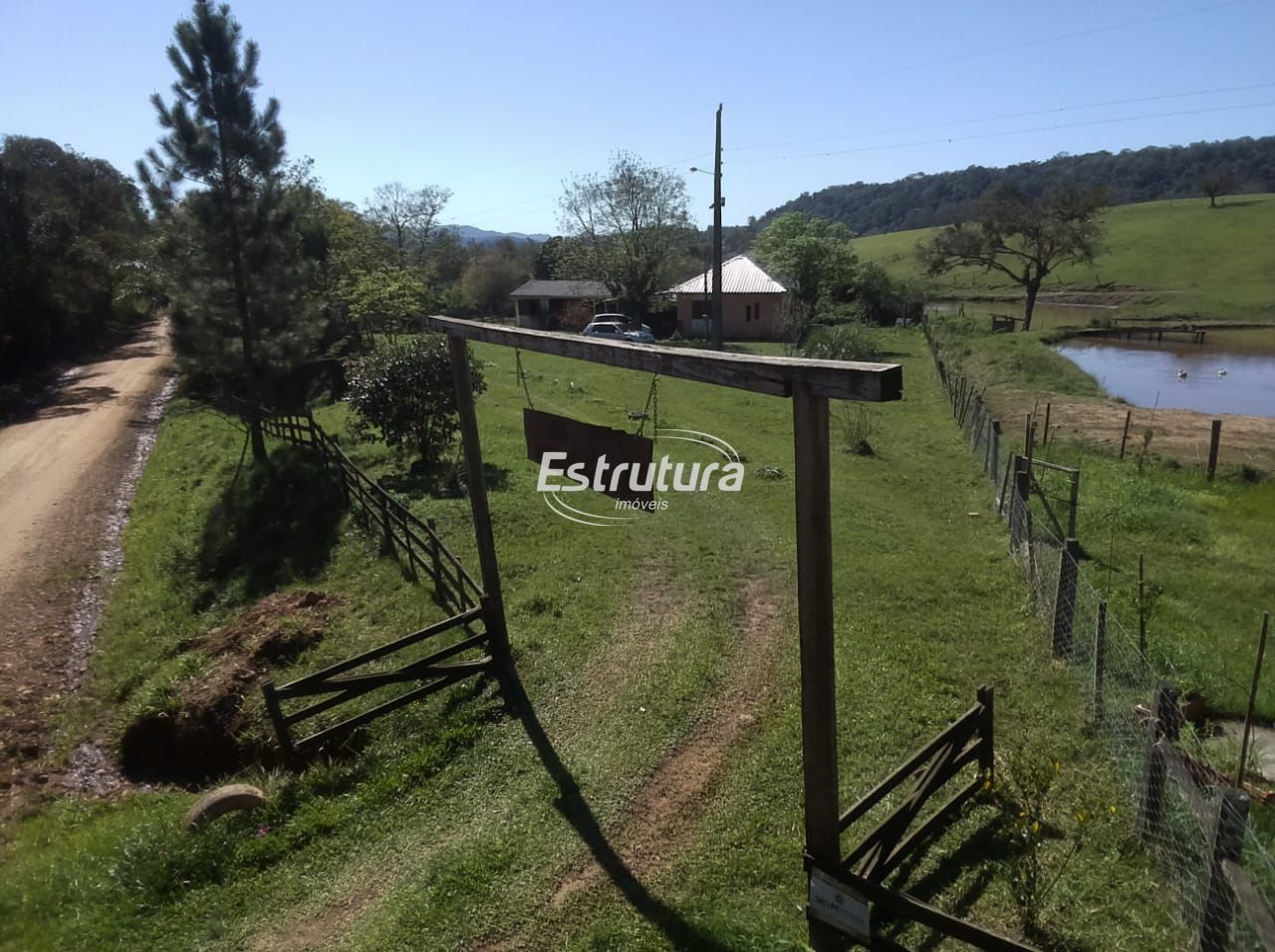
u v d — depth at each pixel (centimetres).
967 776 664
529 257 7675
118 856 656
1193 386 3378
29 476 2106
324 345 3150
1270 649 889
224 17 1747
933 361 3388
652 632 954
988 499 1483
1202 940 464
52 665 1186
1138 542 1246
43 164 4688
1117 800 620
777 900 553
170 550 1505
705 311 4653
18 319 3569
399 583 1168
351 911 582
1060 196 4822
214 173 1812
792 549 1223
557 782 697
